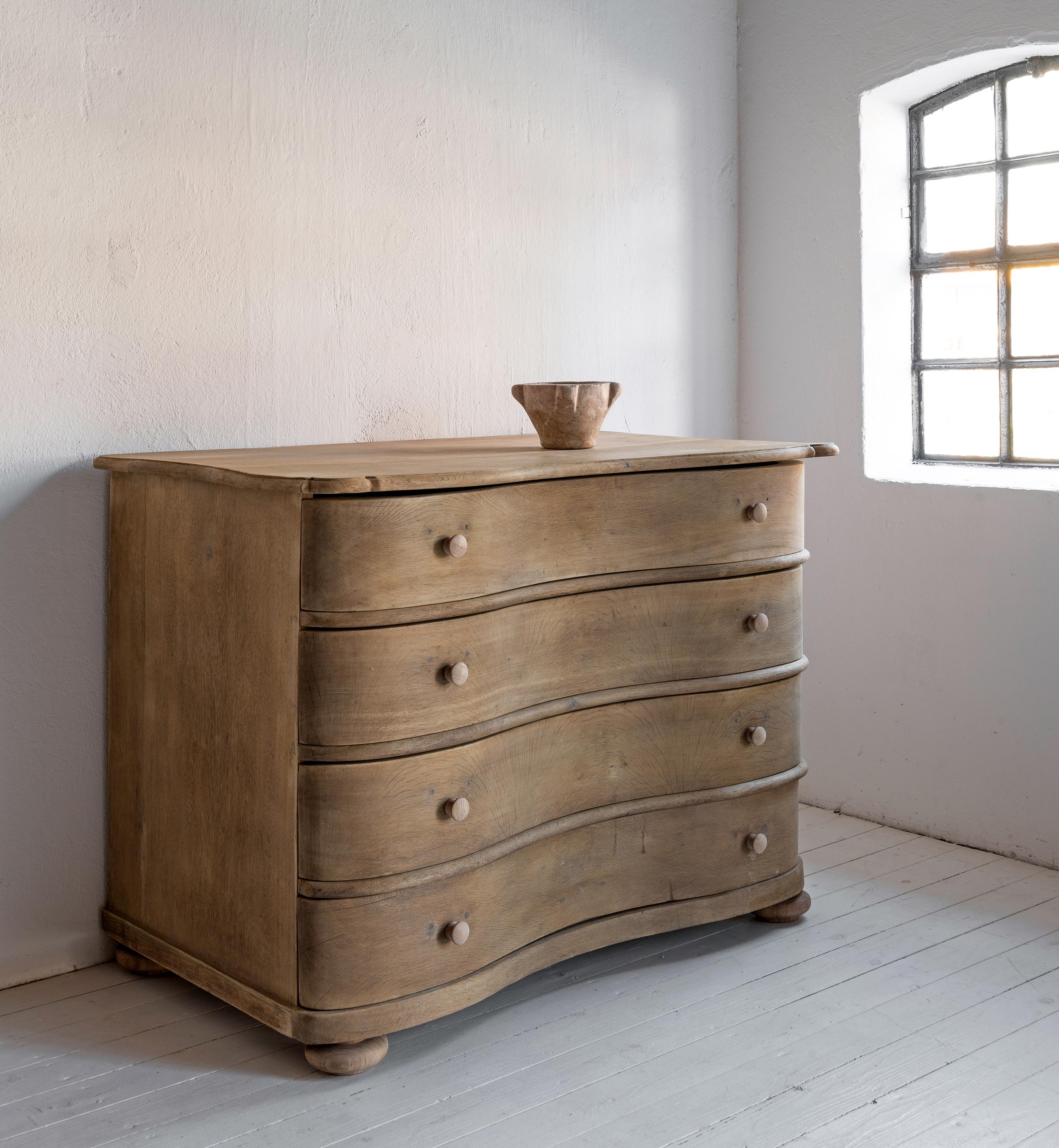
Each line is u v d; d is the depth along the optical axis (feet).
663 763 7.75
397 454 7.61
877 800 10.55
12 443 7.36
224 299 8.11
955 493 9.82
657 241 10.57
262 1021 6.61
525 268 9.68
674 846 7.87
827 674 10.85
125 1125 6.07
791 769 8.40
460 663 6.57
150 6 7.63
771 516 8.06
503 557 6.80
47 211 7.35
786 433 11.02
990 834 9.80
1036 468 10.09
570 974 7.70
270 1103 6.26
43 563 7.54
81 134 7.43
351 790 6.32
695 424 11.05
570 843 7.42
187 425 8.02
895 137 10.47
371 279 8.80
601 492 7.28
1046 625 9.35
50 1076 6.52
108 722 7.83
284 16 8.21
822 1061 6.64
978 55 9.54
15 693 7.50
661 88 10.48
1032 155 9.83
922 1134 5.98
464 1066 6.62
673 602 7.68
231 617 6.67
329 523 6.17
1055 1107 6.19
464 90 9.18
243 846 6.71
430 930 6.63
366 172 8.70
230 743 6.75
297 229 8.40
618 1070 6.57
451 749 6.64
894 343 10.59
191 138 7.88
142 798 7.50
